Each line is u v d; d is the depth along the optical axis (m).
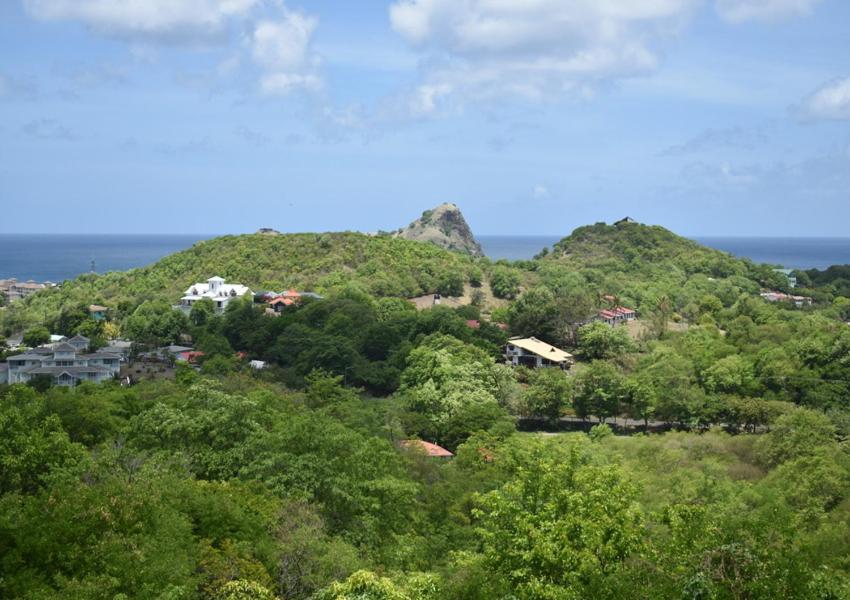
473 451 54.94
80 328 104.62
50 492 25.70
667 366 75.75
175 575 22.03
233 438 36.84
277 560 26.28
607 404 72.25
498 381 76.06
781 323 97.06
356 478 35.12
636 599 18.27
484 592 20.39
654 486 45.38
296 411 52.84
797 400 74.06
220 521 27.31
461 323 93.38
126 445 36.84
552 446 45.19
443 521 39.12
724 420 71.75
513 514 23.80
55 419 35.44
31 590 19.61
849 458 50.12
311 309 100.44
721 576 17.97
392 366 85.31
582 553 20.67
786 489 43.75
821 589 19.02
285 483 33.00
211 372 79.69
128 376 85.56
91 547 21.75
